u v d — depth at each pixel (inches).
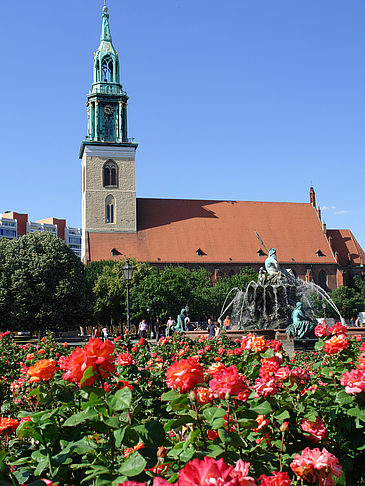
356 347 517.0
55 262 2539.4
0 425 233.6
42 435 228.2
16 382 362.9
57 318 2504.9
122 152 4005.9
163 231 4104.3
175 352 622.2
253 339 341.1
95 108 3986.2
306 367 483.5
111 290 3223.4
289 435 267.3
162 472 197.2
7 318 2480.3
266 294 1205.7
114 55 4005.9
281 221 4414.4
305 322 993.5
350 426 267.3
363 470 272.5
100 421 213.8
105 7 4018.2
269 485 162.2
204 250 4084.6
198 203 4375.0
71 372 215.6
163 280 3248.0
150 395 395.5
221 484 115.0
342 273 4279.0
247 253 4151.1
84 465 213.6
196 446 216.4
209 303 3336.6
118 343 602.5
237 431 240.4
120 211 3978.8
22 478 211.9
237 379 218.8
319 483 184.5
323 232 4419.3
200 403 238.7
